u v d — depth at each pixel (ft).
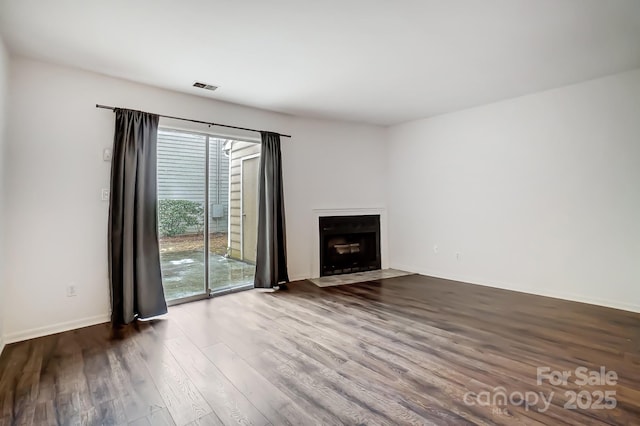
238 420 5.90
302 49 9.54
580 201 12.74
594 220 12.42
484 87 13.00
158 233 11.76
